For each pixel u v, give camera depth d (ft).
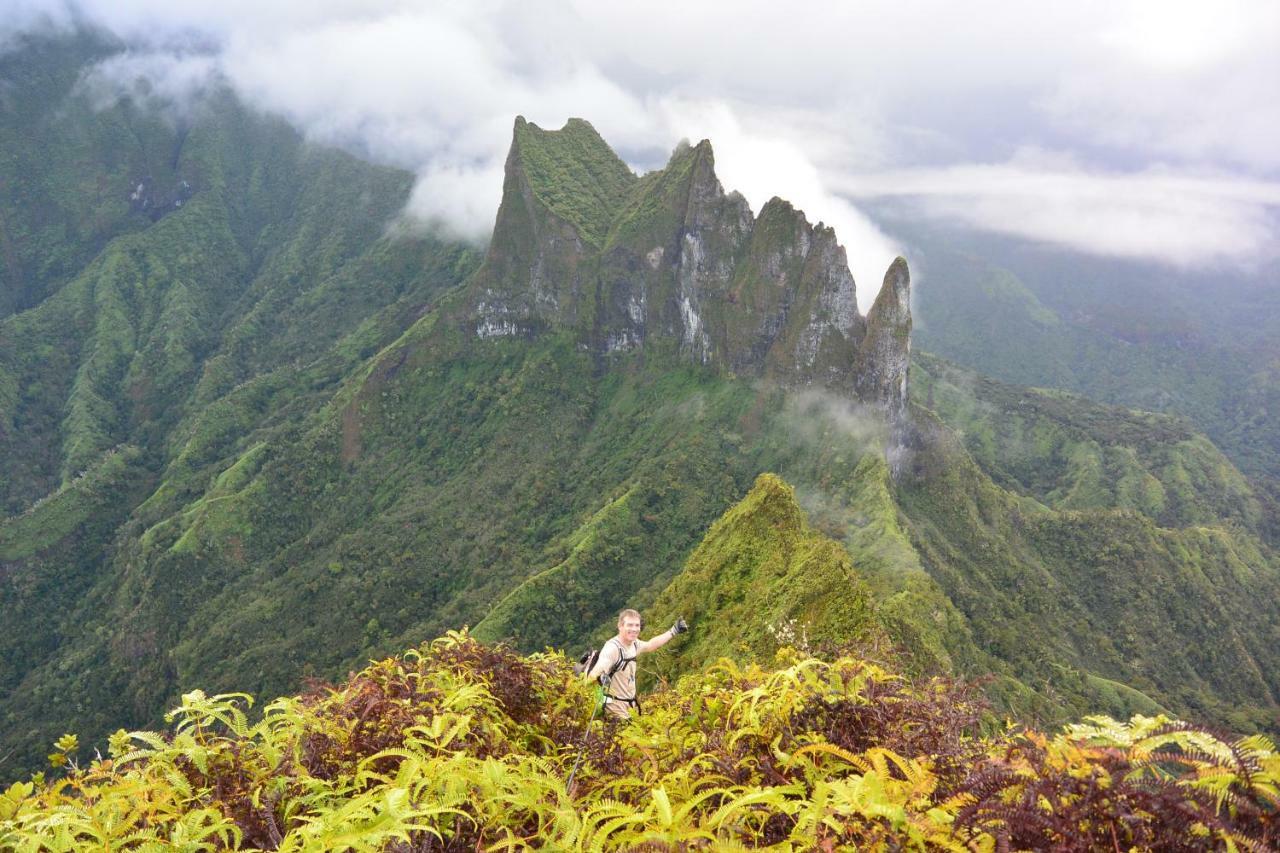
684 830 8.86
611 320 549.13
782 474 422.82
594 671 20.47
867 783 8.80
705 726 15.02
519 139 570.46
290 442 562.66
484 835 10.22
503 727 16.43
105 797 10.45
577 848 9.29
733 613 126.41
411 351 580.30
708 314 495.00
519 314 570.87
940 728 12.07
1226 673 406.82
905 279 408.05
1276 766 7.20
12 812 10.45
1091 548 439.22
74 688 433.89
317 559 475.31
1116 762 7.91
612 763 14.16
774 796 9.17
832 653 18.20
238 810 11.00
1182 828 6.89
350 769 12.67
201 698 12.91
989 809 7.70
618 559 368.27
